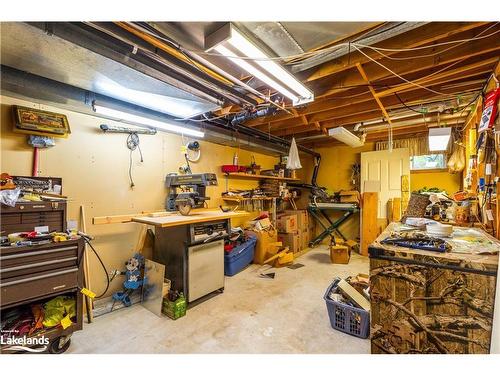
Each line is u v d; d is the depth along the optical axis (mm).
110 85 2109
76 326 1911
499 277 1154
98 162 2713
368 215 4934
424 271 1397
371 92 2701
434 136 3070
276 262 4008
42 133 2229
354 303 2174
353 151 5734
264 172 4918
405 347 1452
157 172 3279
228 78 2152
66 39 1487
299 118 3721
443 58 2082
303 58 1945
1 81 1814
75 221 2439
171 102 2498
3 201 1724
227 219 3064
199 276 2715
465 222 2723
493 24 1771
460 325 1314
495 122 2014
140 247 3039
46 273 1760
